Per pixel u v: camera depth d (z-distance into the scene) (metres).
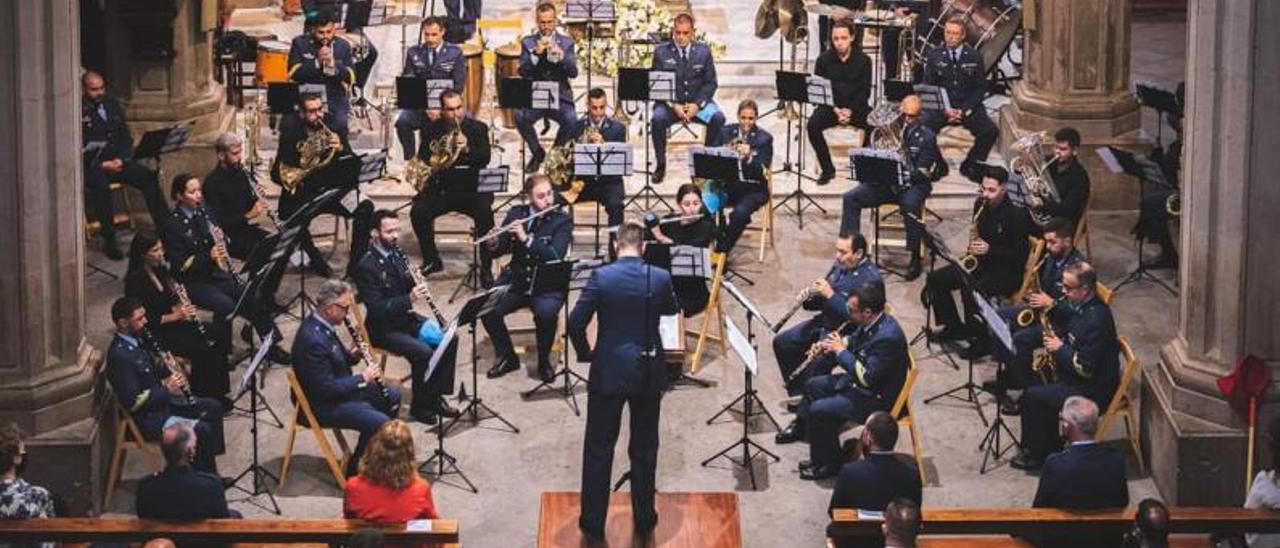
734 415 15.94
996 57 21.64
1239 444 14.23
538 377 16.58
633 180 20.58
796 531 14.33
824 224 19.83
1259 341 14.12
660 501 14.30
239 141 17.81
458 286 18.33
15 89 13.82
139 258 15.73
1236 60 13.75
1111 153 17.84
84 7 20.47
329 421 14.63
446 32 22.73
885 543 12.06
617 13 22.59
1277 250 13.94
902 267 18.91
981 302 14.80
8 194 13.95
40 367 14.23
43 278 14.16
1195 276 14.37
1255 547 12.55
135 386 14.47
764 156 18.62
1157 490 14.84
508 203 20.06
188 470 12.73
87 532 12.29
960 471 15.12
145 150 17.78
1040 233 17.39
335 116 20.00
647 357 13.38
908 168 18.47
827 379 15.07
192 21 19.78
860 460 13.02
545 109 20.00
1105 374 14.97
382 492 12.64
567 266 14.94
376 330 15.83
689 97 20.44
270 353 16.72
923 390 16.38
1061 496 12.81
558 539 13.78
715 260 17.31
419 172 18.42
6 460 12.57
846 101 20.34
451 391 15.78
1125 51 19.91
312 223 19.83
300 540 12.42
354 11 21.61
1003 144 20.97
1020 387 15.80
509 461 15.27
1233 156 13.90
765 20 22.67
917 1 22.56
